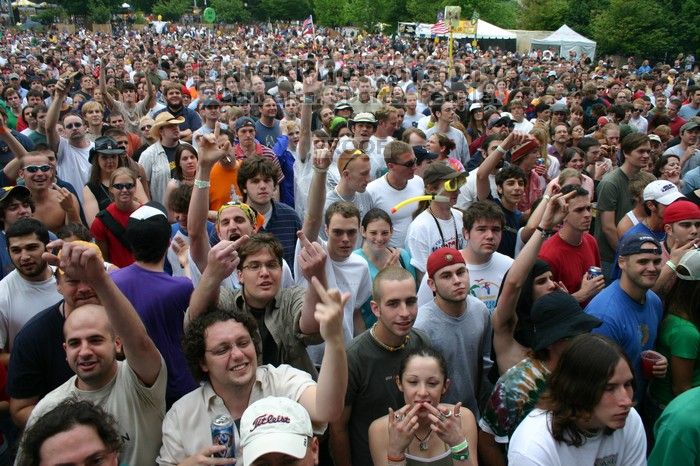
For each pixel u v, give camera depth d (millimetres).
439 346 3986
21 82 17578
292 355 3717
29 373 3543
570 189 4895
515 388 3395
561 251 4957
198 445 2977
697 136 8977
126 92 12133
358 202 6289
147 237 3783
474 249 4848
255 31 73438
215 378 3023
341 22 69438
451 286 3908
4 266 5215
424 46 42219
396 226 6352
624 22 46375
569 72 24922
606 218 6699
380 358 3613
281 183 7969
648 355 3891
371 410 3602
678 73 30422
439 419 3025
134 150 9547
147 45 41031
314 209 4605
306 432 2598
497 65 27297
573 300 3422
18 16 74750
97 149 6695
